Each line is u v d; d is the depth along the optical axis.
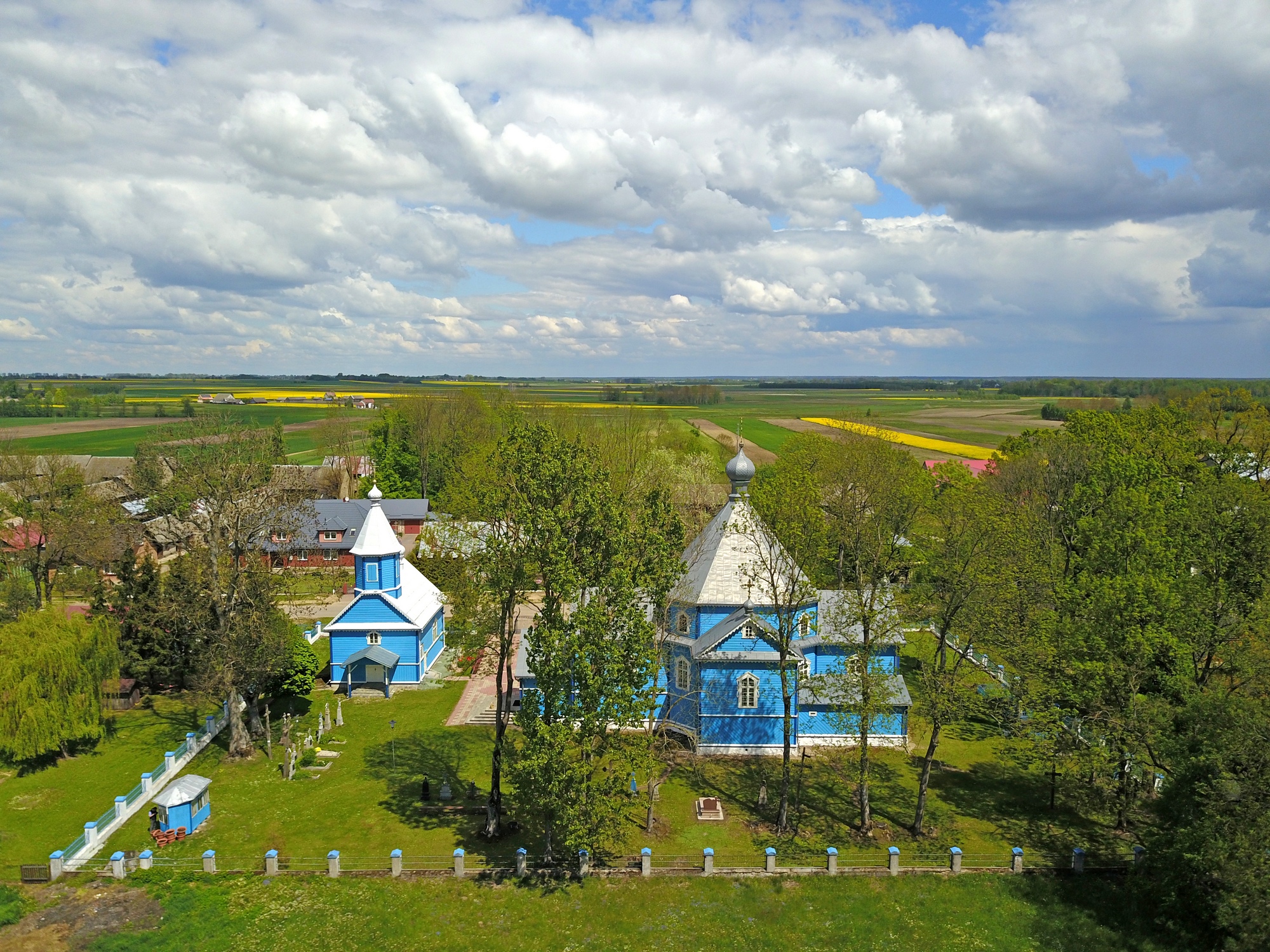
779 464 98.19
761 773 49.09
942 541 50.78
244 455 56.91
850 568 66.88
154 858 39.38
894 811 46.19
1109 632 43.47
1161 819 36.62
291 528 61.41
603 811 37.25
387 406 174.12
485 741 55.47
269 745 52.41
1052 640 47.66
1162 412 86.44
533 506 39.19
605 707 37.19
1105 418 86.69
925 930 36.00
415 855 40.53
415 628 65.75
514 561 40.22
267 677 56.31
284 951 33.88
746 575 48.09
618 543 39.34
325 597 89.75
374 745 54.69
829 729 54.09
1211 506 50.38
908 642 50.56
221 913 35.94
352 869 38.88
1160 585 43.22
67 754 51.62
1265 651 42.72
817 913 36.88
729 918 36.38
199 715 59.06
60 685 49.25
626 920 36.09
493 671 60.91
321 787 48.44
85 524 76.12
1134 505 50.06
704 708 52.25
